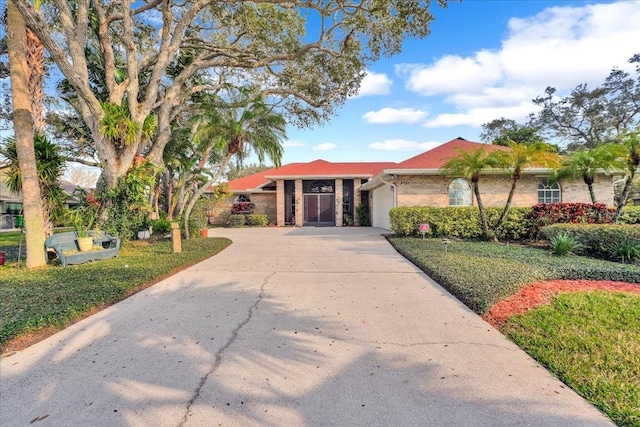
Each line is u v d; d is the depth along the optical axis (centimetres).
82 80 850
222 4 1178
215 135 1375
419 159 1620
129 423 234
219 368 310
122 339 376
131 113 1013
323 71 1433
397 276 684
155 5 1125
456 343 361
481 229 1275
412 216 1323
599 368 297
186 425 231
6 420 238
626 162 1080
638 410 237
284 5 1176
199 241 1286
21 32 777
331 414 242
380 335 384
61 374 300
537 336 367
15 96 776
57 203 941
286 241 1359
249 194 2583
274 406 252
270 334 389
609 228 819
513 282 554
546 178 1483
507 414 239
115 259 875
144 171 1023
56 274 675
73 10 1096
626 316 412
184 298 538
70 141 1733
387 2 1018
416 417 237
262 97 1385
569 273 624
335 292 568
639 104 2622
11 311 436
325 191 2384
